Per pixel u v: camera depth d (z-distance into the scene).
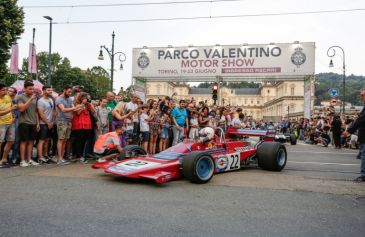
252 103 122.12
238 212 4.34
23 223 3.76
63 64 60.22
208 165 6.29
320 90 105.38
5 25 23.98
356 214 4.38
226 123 12.15
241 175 7.12
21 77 54.47
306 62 21.45
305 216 4.25
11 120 7.53
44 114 7.89
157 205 4.59
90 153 9.16
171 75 23.08
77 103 8.32
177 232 3.57
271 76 22.20
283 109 79.06
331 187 6.00
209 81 23.58
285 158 8.08
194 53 22.72
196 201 4.84
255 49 21.95
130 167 5.99
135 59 23.48
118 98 10.23
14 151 8.06
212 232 3.60
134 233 3.51
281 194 5.38
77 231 3.54
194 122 11.52
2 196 4.89
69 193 5.14
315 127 19.75
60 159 8.05
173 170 6.17
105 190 5.39
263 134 8.23
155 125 10.16
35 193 5.09
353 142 15.41
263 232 3.64
